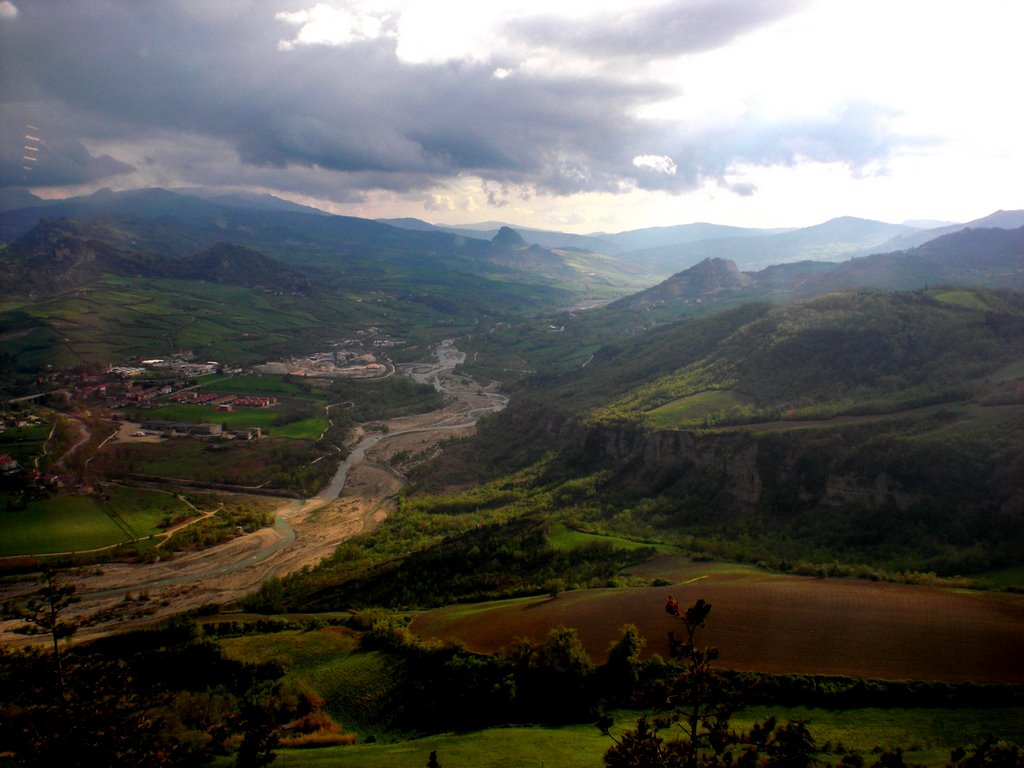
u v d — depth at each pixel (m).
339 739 63.03
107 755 45.72
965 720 51.72
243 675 79.69
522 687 66.00
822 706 56.06
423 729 65.12
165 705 67.69
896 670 58.62
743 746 46.38
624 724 58.53
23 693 48.59
